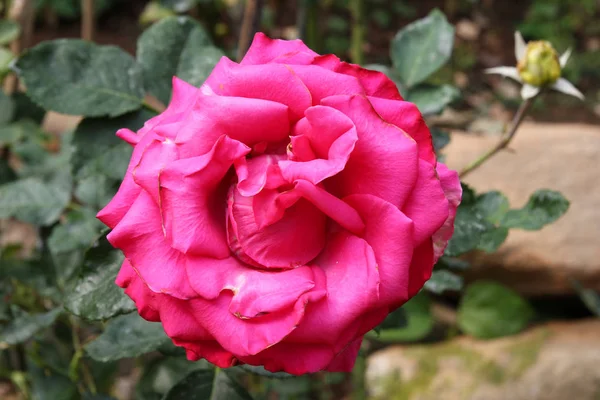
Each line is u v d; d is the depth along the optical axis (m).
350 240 0.35
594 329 0.88
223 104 0.34
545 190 0.47
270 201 0.34
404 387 0.83
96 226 0.54
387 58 1.29
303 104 0.35
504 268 0.88
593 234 0.87
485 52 1.36
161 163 0.34
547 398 0.81
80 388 0.58
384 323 0.47
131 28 1.27
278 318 0.34
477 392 0.81
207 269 0.34
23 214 0.54
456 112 1.18
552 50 0.46
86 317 0.38
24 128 0.66
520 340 0.86
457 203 0.36
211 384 0.45
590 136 0.93
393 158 0.34
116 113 0.44
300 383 0.82
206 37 0.46
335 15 1.32
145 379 0.56
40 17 1.25
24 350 0.58
